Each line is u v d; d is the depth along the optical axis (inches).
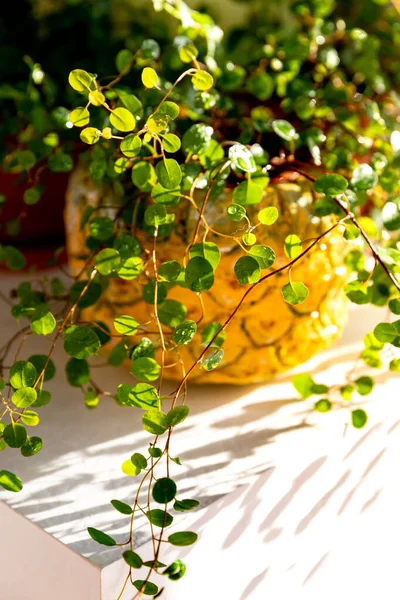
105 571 21.5
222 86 28.2
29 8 37.3
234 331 26.5
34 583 23.8
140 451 25.7
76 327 22.5
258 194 23.1
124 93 23.8
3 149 31.0
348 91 29.6
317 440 25.7
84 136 21.2
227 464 24.8
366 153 28.9
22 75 34.4
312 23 32.4
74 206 27.7
